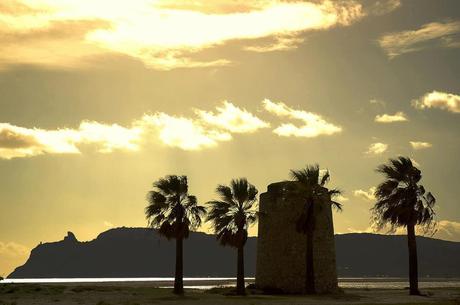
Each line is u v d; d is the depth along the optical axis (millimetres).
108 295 72938
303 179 79125
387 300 70125
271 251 86812
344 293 83938
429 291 96438
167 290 85562
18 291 76938
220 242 76938
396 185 80500
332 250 87000
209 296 72562
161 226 75125
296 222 80750
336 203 80438
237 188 75938
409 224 81500
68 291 79625
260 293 82875
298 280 84250
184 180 74812
